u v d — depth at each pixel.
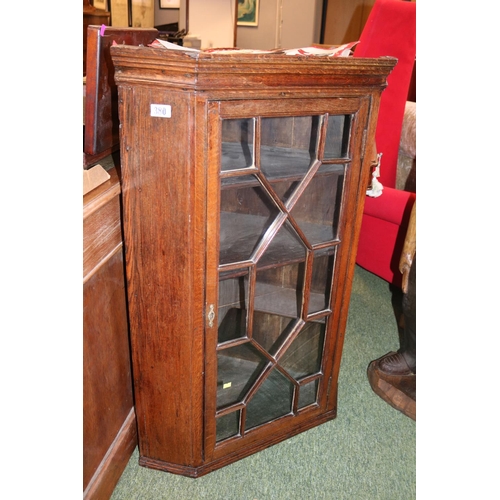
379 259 2.17
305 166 1.08
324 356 1.37
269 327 1.25
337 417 1.51
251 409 1.33
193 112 0.89
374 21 2.11
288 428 1.41
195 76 0.85
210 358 1.14
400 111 2.11
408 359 1.62
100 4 2.30
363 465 1.34
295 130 1.06
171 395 1.17
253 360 1.25
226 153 1.00
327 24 5.38
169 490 1.23
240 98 0.92
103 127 1.05
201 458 1.26
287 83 0.95
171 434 1.23
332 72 0.99
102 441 1.16
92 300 1.04
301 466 1.33
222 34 3.25
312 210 1.19
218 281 1.07
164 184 0.96
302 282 1.22
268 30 5.36
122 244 1.16
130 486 1.24
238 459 1.33
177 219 0.98
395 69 2.07
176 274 1.04
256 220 1.10
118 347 1.21
